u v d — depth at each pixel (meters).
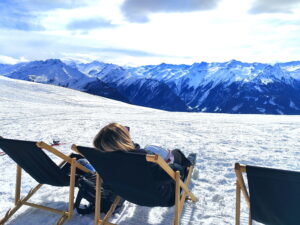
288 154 7.11
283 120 15.93
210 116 19.69
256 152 7.30
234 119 16.62
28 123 12.71
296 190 2.33
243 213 3.84
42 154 3.29
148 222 3.63
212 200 4.25
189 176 3.98
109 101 41.72
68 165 4.03
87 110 22.72
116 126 3.08
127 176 3.01
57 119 14.62
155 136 9.65
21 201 3.80
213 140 9.02
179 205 3.10
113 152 2.88
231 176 5.37
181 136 9.76
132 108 31.12
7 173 5.38
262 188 2.51
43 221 3.61
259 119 16.81
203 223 3.60
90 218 3.64
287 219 2.55
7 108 20.20
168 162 3.82
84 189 3.64
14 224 3.56
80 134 10.06
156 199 3.15
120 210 3.88
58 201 4.13
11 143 3.32
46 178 3.70
